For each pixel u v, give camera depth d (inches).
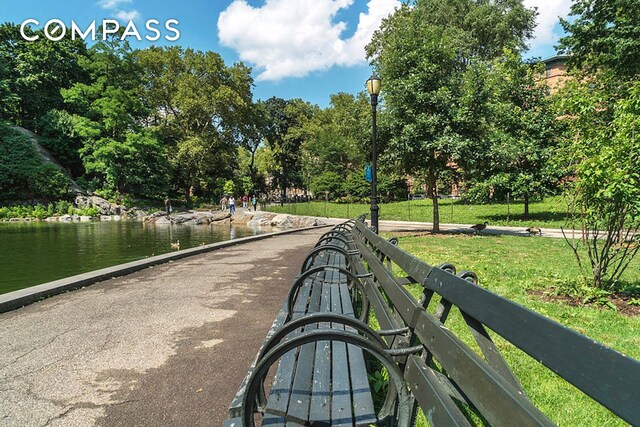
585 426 101.6
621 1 682.8
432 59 584.1
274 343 85.5
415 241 529.0
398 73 600.1
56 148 1841.8
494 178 844.6
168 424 107.5
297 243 536.4
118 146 1722.4
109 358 151.6
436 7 1352.1
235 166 2506.2
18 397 122.2
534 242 518.0
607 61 715.4
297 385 87.6
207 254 425.4
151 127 1963.6
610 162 195.0
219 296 244.1
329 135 2172.7
